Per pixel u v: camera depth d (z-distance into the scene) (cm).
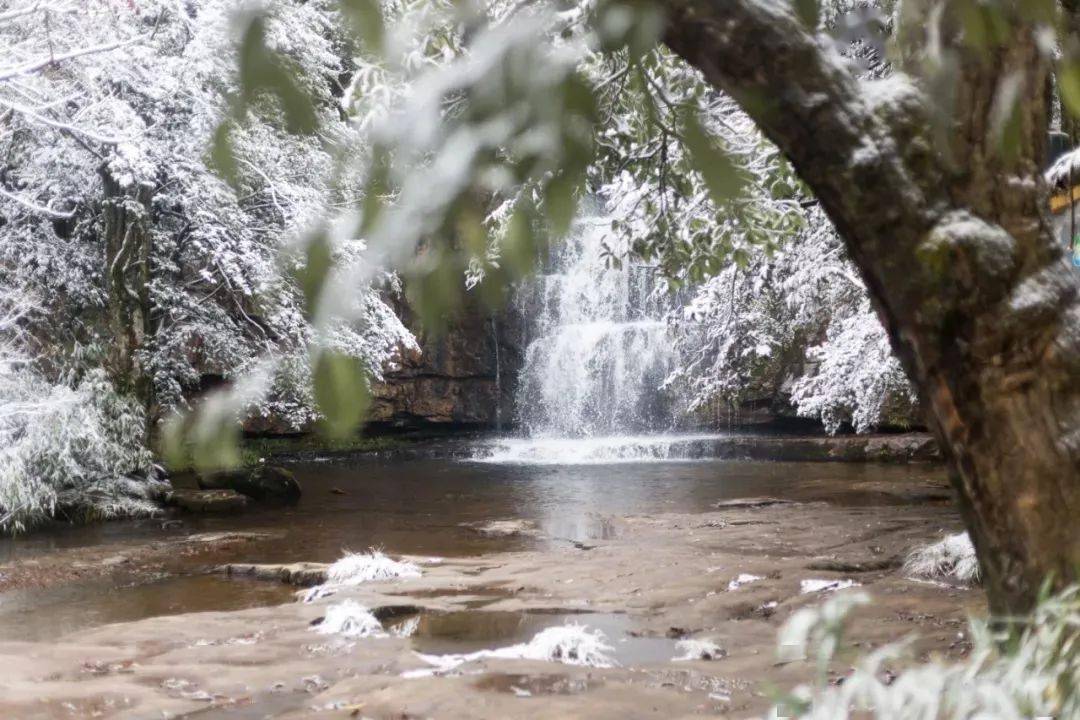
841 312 1566
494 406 2769
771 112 184
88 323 1859
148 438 1786
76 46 1473
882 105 202
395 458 2488
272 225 1720
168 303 1906
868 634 670
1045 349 220
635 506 1574
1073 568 223
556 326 2806
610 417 2703
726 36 165
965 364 224
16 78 1341
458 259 71
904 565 943
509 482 1956
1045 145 223
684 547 1134
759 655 641
